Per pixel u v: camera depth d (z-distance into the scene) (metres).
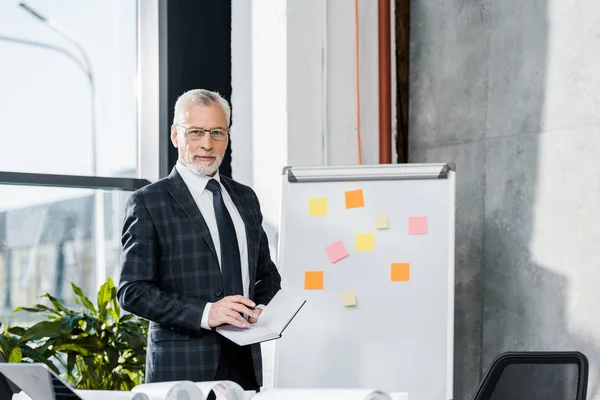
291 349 3.06
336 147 3.69
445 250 3.02
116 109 3.75
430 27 3.83
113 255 3.72
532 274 3.21
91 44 3.69
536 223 3.18
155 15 3.79
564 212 3.01
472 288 3.62
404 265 3.04
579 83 2.92
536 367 1.83
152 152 3.80
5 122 3.49
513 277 3.33
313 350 3.04
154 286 2.40
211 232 2.54
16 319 3.46
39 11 3.56
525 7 3.24
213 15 3.85
